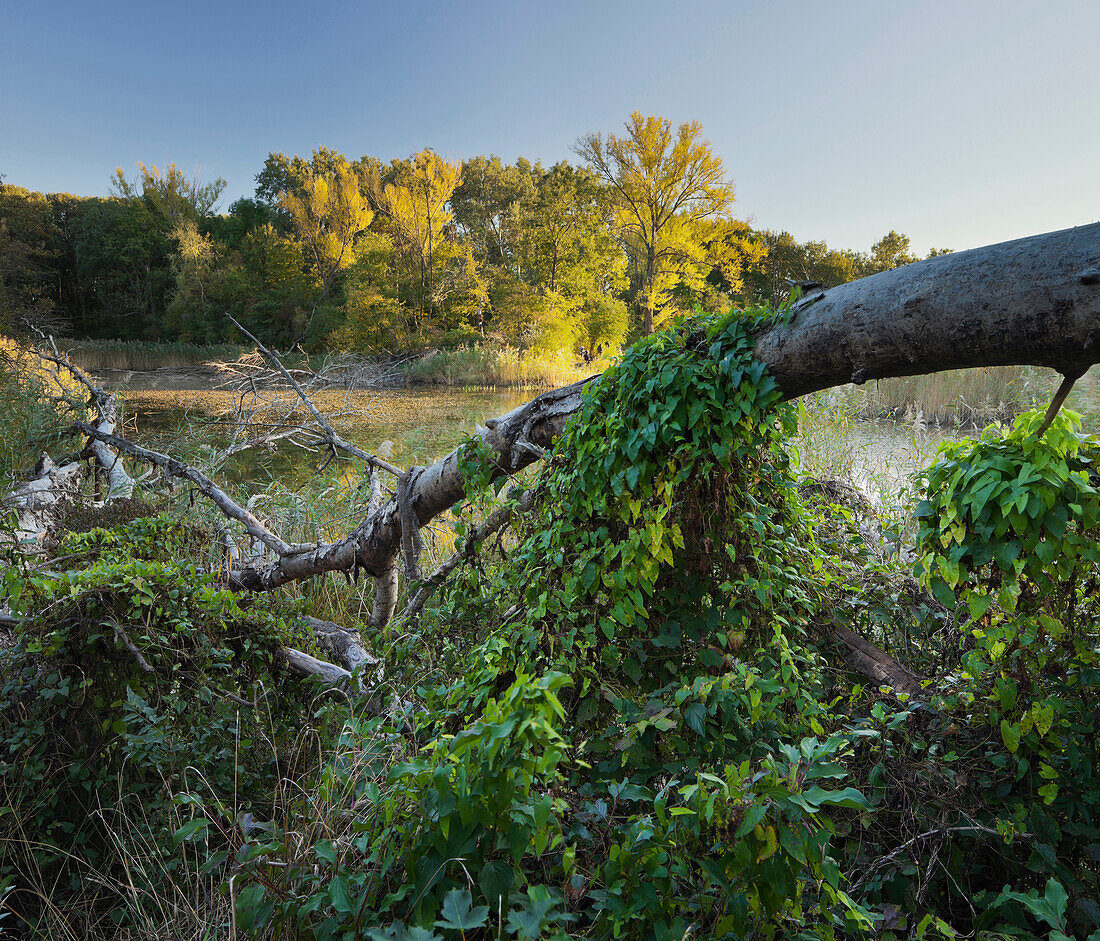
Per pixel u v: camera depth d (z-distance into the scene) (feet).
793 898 4.44
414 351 94.12
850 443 19.35
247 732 9.05
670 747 6.70
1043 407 6.60
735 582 7.95
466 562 10.95
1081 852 6.19
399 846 4.79
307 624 11.43
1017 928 5.37
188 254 149.48
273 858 5.24
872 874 5.90
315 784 7.20
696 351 7.86
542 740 4.09
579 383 9.60
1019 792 6.45
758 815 4.09
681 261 117.19
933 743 6.77
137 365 98.84
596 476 8.04
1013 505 6.17
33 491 19.44
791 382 7.46
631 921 4.57
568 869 4.47
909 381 33.09
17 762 8.07
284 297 137.49
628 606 7.55
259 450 35.70
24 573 8.82
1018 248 5.64
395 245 136.56
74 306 171.73
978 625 7.61
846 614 9.20
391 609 14.79
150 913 7.11
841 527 11.34
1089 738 6.56
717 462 7.80
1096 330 5.21
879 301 6.42
